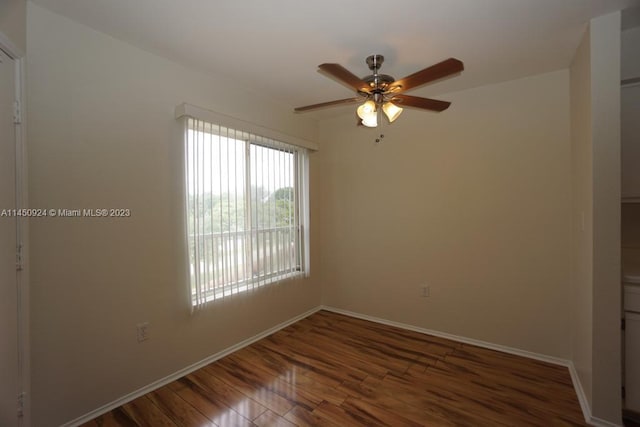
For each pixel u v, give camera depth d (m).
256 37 1.92
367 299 3.40
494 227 2.65
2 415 1.36
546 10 1.65
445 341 2.83
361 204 3.41
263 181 2.91
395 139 3.15
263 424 1.75
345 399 1.97
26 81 1.54
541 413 1.83
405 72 2.41
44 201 1.61
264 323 2.97
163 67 2.17
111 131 1.90
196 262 2.31
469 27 1.82
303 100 3.04
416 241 3.05
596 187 1.71
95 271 1.82
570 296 2.34
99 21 1.74
